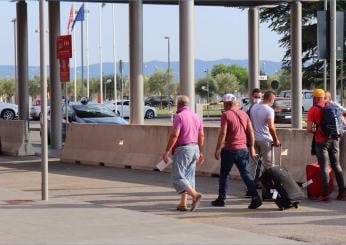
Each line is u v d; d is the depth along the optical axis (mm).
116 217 11344
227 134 12391
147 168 19234
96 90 101625
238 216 11594
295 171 15602
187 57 19844
